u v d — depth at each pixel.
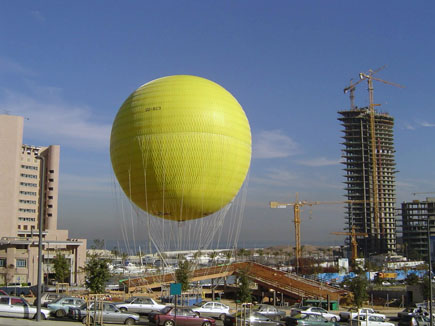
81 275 154.75
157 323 49.72
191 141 62.47
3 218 196.12
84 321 50.59
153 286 106.81
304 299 101.00
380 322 61.53
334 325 56.03
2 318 48.75
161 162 62.88
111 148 68.44
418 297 105.56
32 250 148.38
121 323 52.94
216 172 64.69
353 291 96.06
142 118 63.12
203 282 152.62
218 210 71.38
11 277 144.25
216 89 66.62
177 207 67.31
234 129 65.25
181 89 64.00
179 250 75.81
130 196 69.56
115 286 113.50
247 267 109.81
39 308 47.72
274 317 65.88
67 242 155.12
